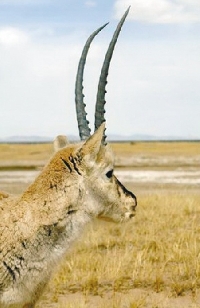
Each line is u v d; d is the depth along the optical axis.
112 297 11.62
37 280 8.38
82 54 9.49
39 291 8.53
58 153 8.70
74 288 12.20
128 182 36.34
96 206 8.85
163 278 12.62
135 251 14.71
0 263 8.26
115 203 9.05
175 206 20.11
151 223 17.83
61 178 8.53
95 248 15.16
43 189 8.49
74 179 8.58
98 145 8.62
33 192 8.52
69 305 11.02
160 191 30.19
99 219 9.23
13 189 32.03
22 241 8.30
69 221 8.55
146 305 11.22
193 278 12.49
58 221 8.44
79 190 8.61
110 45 9.32
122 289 12.04
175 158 62.16
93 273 12.71
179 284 12.03
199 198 22.80
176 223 17.64
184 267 12.91
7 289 8.27
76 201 8.59
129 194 9.23
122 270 12.81
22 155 66.38
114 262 13.12
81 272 12.84
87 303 11.39
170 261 13.69
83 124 9.47
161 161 57.50
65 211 8.48
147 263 13.34
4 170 46.91
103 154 8.81
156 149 82.50
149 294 11.75
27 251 8.30
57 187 8.50
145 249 14.43
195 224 17.61
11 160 58.75
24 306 8.50
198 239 15.54
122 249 15.10
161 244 14.99
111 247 15.32
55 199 8.47
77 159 8.60
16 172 44.56
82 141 9.29
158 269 12.95
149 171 45.31
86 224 8.78
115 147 88.88
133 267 13.11
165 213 19.22
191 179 38.25
